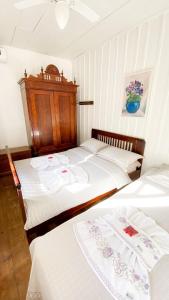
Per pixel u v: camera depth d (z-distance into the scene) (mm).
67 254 873
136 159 2154
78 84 3352
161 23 1733
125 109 2379
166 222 1116
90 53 2830
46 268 810
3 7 1653
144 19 1855
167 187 1538
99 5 1623
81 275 767
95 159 2359
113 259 819
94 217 1159
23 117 3207
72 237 984
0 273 1323
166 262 819
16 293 1184
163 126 1938
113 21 1913
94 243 922
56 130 3074
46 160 2316
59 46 2701
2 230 1780
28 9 1685
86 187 1631
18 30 2152
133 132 2344
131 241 917
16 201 2309
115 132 2660
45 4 1595
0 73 2770
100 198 1745
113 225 1040
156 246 891
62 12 1288
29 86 2561
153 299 660
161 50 1790
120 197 1416
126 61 2217
